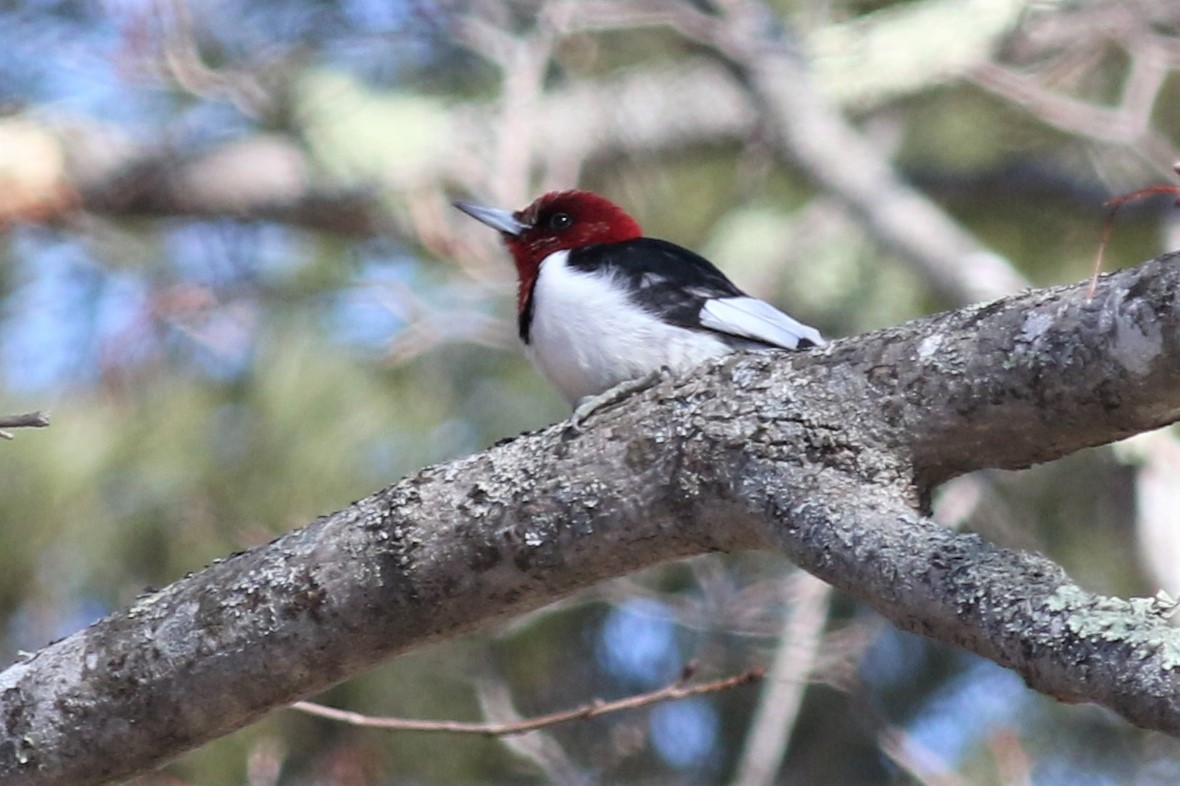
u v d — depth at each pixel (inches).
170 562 472.7
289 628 235.8
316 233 564.1
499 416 490.3
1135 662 163.5
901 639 506.0
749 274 536.1
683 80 589.3
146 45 513.0
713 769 492.1
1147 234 571.2
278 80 532.4
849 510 203.2
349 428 480.7
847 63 540.7
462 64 556.7
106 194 554.6
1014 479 494.0
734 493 214.8
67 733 241.6
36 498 471.5
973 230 592.7
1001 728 430.9
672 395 224.7
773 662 466.0
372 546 233.5
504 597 232.1
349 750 453.7
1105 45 528.1
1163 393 195.8
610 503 223.5
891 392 212.5
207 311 491.5
